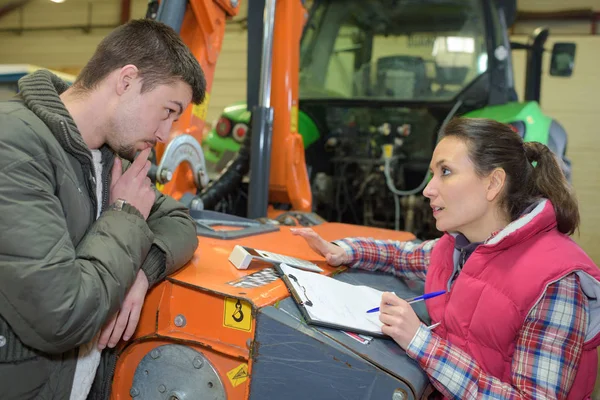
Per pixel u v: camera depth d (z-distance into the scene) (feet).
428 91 9.56
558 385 3.12
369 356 3.10
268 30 6.55
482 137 3.68
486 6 9.12
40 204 2.88
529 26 21.58
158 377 3.66
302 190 7.64
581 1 20.93
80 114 3.39
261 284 3.59
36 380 3.22
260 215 6.73
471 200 3.70
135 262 3.24
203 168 6.15
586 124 20.65
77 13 26.63
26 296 2.76
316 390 3.10
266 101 6.63
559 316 3.24
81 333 2.93
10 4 27.43
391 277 5.06
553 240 3.49
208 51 6.17
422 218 8.95
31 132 2.98
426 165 9.09
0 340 3.04
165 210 4.17
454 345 3.46
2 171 2.81
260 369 3.15
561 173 3.80
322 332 3.21
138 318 3.53
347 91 10.03
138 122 3.41
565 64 9.78
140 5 25.63
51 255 2.81
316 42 10.19
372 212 9.30
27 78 3.27
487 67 9.00
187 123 5.98
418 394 3.04
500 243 3.47
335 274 4.64
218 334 3.41
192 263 4.05
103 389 3.85
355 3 9.96
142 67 3.32
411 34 9.71
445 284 4.05
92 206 3.47
